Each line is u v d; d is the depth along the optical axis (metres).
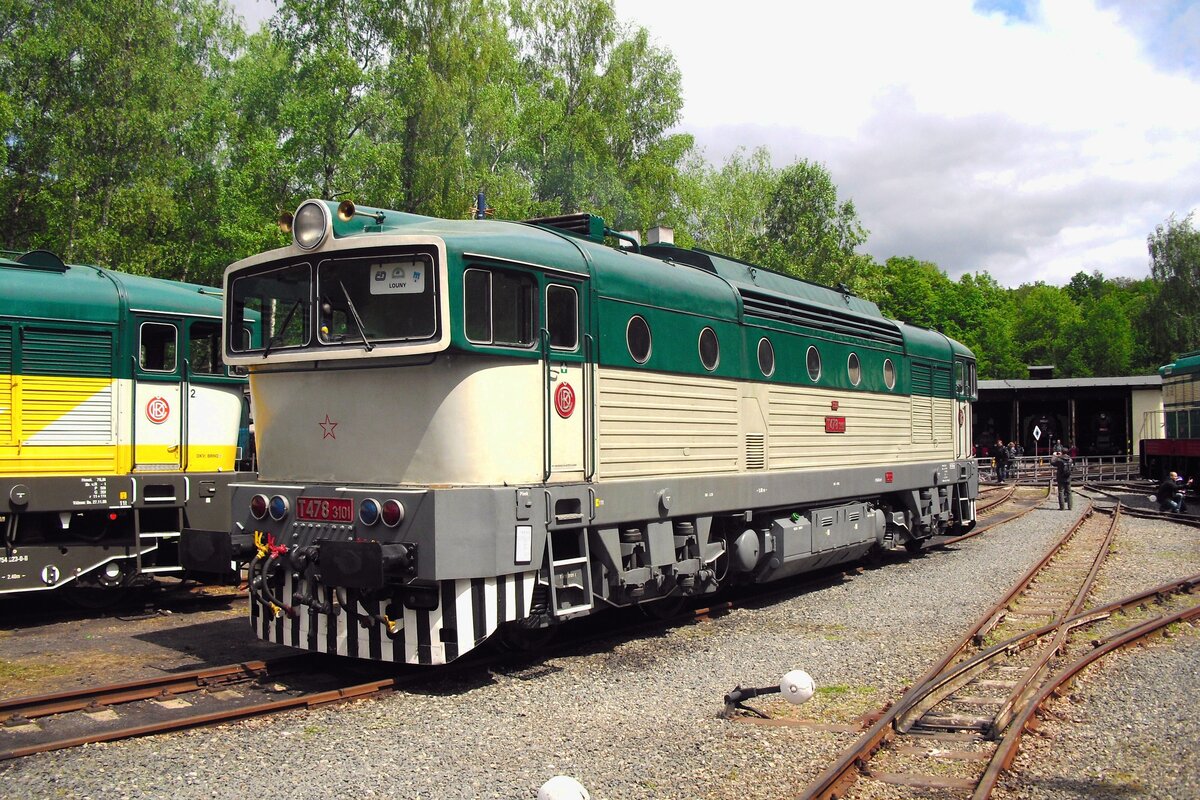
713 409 9.46
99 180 26.84
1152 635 8.74
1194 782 5.06
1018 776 5.16
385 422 7.00
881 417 13.42
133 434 10.36
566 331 7.65
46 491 9.62
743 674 7.47
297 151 25.03
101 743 5.62
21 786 4.94
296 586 7.36
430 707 6.47
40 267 10.23
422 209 28.44
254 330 7.68
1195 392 24.95
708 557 9.45
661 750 5.60
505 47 33.34
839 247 43.84
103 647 8.62
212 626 9.60
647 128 37.81
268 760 5.38
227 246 28.33
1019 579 12.19
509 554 6.83
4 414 9.57
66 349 9.97
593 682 7.22
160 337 10.66
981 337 75.19
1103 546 15.19
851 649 8.32
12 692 7.00
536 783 5.05
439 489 6.55
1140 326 65.25
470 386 6.81
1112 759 5.43
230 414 11.25
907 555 15.02
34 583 9.71
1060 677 6.93
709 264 10.43
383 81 27.41
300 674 7.37
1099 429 46.72
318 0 26.45
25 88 26.52
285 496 7.32
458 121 28.50
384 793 4.90
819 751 5.56
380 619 6.78
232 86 34.19
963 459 16.52
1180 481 22.98
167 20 28.89
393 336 6.87
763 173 47.59
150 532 10.54
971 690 6.99
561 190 33.91
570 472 7.56
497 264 6.98
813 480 11.23
